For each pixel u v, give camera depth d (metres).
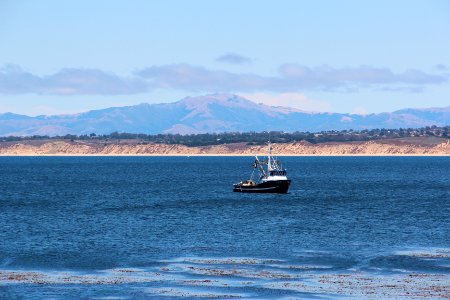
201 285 102.25
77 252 130.00
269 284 102.62
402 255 125.31
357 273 110.12
